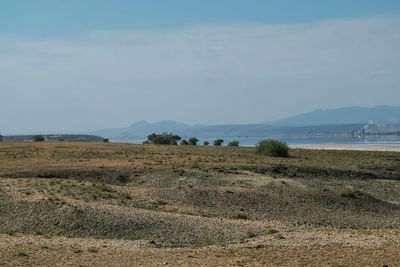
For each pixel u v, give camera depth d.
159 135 142.75
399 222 38.50
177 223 29.97
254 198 42.19
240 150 96.56
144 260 21.02
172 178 50.97
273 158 76.31
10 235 27.09
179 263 20.30
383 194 50.88
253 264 19.94
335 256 20.86
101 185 43.66
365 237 24.72
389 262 19.75
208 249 23.41
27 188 38.38
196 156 76.50
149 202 38.97
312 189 48.06
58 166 57.38
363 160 80.56
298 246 22.98
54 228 28.91
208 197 41.94
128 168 56.06
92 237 27.72
